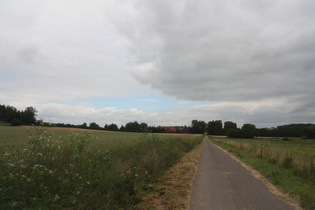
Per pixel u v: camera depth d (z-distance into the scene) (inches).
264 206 208.5
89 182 214.2
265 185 292.8
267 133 4434.1
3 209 150.3
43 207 162.7
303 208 203.8
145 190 270.1
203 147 1233.4
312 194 242.5
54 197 179.5
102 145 446.6
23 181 179.6
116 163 287.6
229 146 1243.8
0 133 1300.4
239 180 324.8
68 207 181.3
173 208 207.9
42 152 240.8
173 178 343.0
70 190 198.5
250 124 4566.9
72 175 226.8
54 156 245.9
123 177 246.5
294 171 359.3
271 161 486.6
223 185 293.1
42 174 196.9
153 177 324.8
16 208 157.4
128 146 469.7
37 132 241.3
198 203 219.3
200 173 382.9
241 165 480.4
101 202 194.1
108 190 217.6
